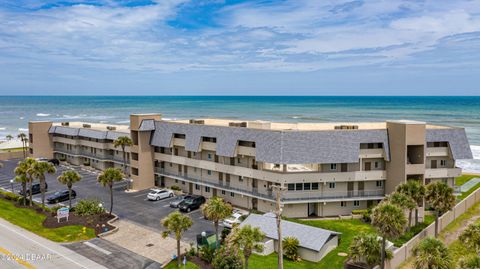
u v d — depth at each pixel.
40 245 48.03
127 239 51.19
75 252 46.31
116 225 56.56
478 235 37.59
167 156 76.06
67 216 57.47
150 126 77.38
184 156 73.88
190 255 45.03
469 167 109.19
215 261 40.81
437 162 65.81
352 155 59.03
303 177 58.59
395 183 60.47
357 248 41.09
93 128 98.38
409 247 47.91
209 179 70.44
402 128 59.25
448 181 66.75
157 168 78.75
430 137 63.12
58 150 105.38
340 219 60.34
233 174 65.31
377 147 61.91
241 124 70.25
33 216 59.31
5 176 89.25
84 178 87.62
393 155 60.53
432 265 35.72
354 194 61.41
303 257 46.44
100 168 96.38
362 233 42.88
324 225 57.06
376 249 40.41
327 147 58.53
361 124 72.69
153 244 49.53
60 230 53.16
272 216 52.75
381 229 39.66
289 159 56.97
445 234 56.28
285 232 48.72
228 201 67.81
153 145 77.25
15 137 164.12
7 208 62.97
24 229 53.78
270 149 58.19
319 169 60.09
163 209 64.75
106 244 49.31
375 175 61.53
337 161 58.34
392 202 49.72
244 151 62.81
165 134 75.12
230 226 54.47
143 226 56.34
